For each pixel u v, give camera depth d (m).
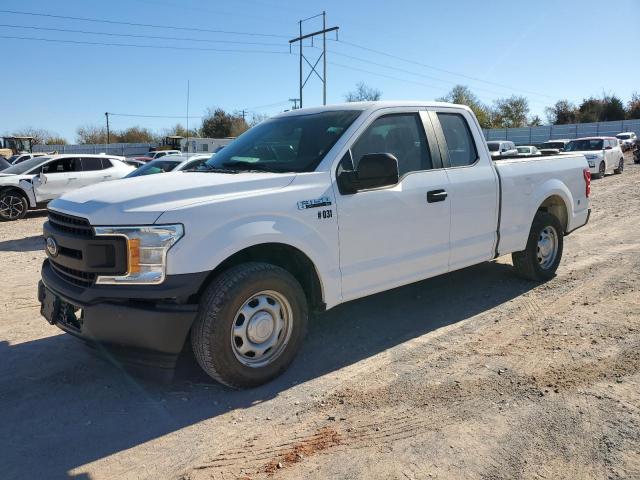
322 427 3.23
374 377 3.90
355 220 4.14
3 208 13.89
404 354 4.30
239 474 2.79
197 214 3.40
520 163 5.78
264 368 3.74
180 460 2.93
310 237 3.86
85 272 3.49
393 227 4.41
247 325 3.63
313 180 3.97
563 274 6.59
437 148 4.92
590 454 2.87
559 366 3.96
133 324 3.31
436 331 4.80
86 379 3.95
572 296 5.68
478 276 6.55
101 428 3.27
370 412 3.39
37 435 3.19
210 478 2.77
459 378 3.83
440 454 2.91
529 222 5.84
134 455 2.98
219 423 3.31
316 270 3.94
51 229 3.81
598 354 4.14
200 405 3.54
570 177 6.54
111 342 3.46
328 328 4.93
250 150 4.61
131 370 4.04
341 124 4.40
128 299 3.35
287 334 3.86
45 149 59.56
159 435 3.18
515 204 5.61
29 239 11.06
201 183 3.70
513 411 3.34
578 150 23.17
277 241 3.68
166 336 3.32
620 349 4.21
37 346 4.65
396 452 2.95
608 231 9.58
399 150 4.64
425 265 4.71
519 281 6.31
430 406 3.44
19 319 5.45
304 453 2.96
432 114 5.00
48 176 14.50
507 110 82.31
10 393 3.74
